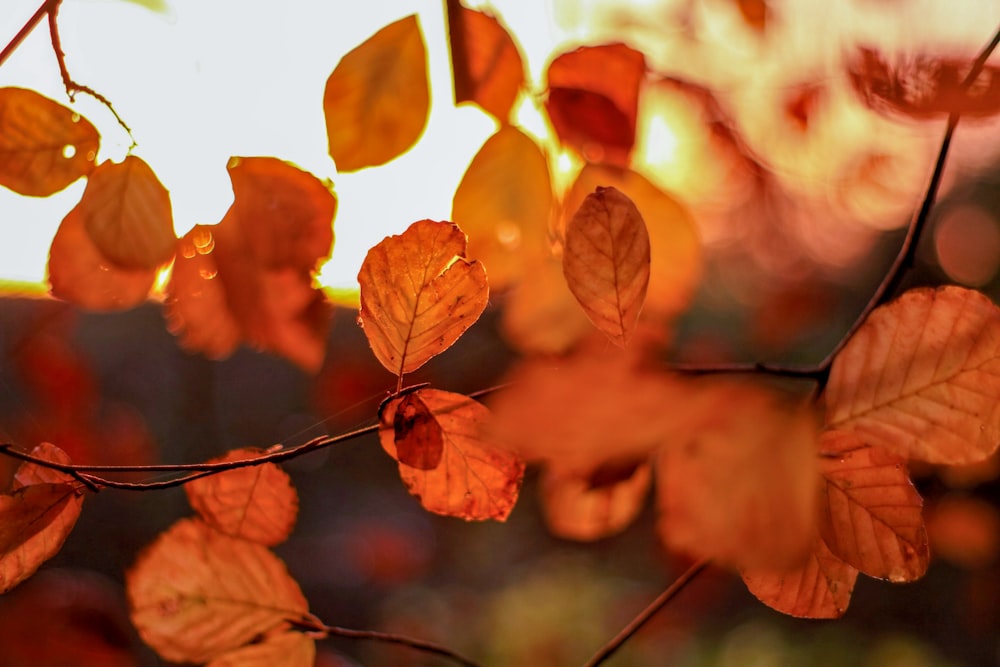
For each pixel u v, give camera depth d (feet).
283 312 2.40
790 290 8.11
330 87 2.37
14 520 2.30
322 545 14.44
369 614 14.05
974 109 2.24
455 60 2.46
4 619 3.87
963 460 2.04
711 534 1.84
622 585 14.23
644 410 1.82
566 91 2.53
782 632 13.75
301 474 14.75
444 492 2.31
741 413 1.84
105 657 3.97
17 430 4.74
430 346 2.21
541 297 2.54
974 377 2.05
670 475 1.85
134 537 7.54
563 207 2.51
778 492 1.84
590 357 1.85
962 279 10.69
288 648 2.43
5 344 4.47
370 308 2.19
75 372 4.87
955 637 12.14
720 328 8.25
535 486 13.15
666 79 2.77
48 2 2.31
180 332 2.39
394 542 14.69
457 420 2.27
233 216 2.37
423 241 2.18
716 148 2.87
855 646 12.81
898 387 2.06
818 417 2.06
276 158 2.38
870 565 2.17
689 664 13.25
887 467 2.17
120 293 2.34
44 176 2.31
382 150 2.39
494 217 2.48
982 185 10.73
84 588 4.11
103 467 2.32
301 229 2.38
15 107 2.30
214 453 8.69
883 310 2.08
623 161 2.55
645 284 2.09
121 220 2.27
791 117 2.83
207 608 2.43
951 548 5.86
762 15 2.77
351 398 5.68
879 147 2.91
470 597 15.14
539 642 13.37
